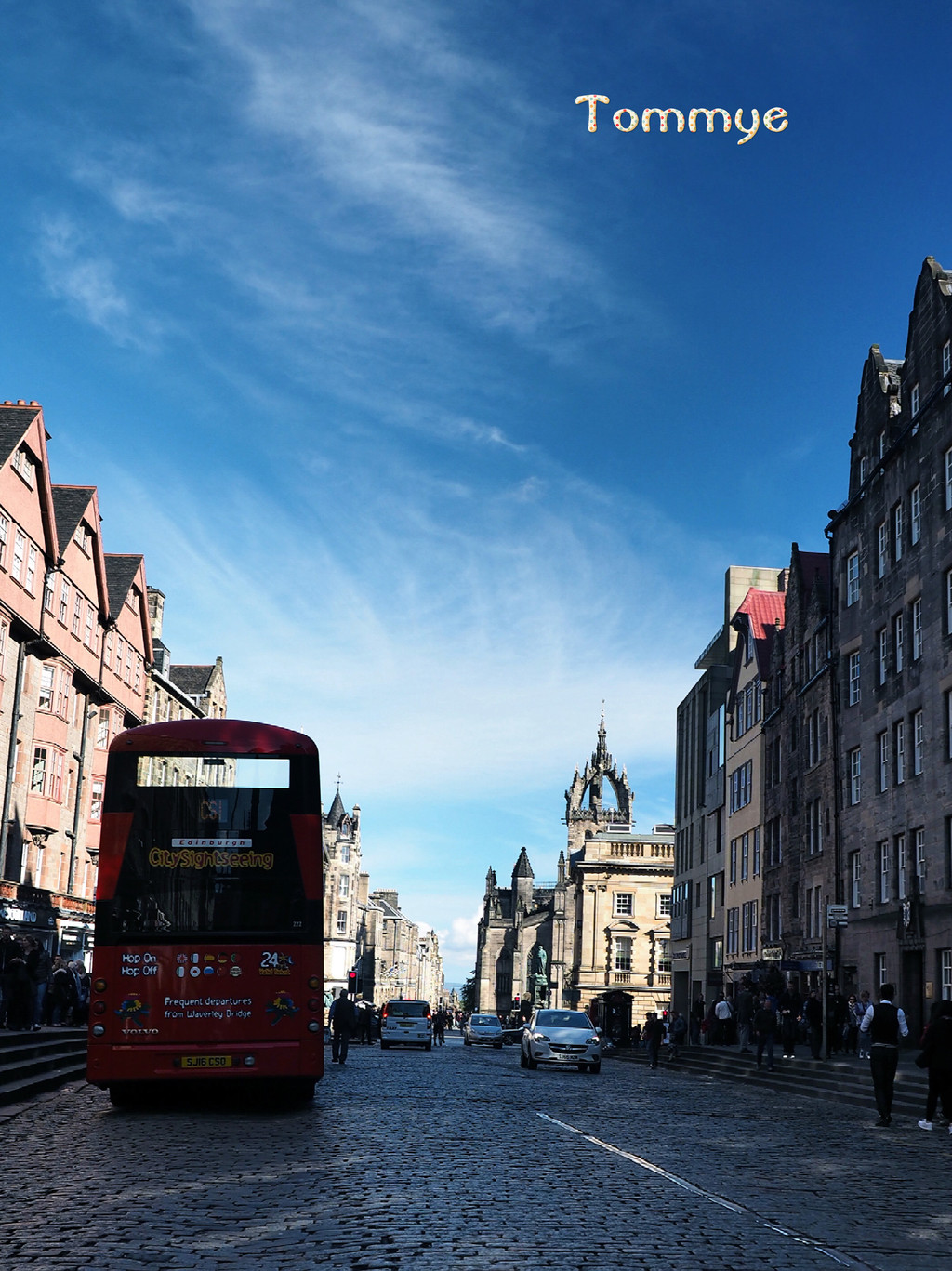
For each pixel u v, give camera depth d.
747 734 57.56
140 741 17.95
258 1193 10.38
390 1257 7.93
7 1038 22.48
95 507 55.94
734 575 66.94
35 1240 8.45
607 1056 54.66
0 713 45.09
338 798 144.75
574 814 118.31
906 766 36.56
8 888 45.28
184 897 17.55
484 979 163.38
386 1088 23.64
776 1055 35.38
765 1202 10.68
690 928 69.38
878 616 39.88
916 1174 13.16
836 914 31.44
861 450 42.53
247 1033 17.38
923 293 37.47
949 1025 18.02
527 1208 9.88
